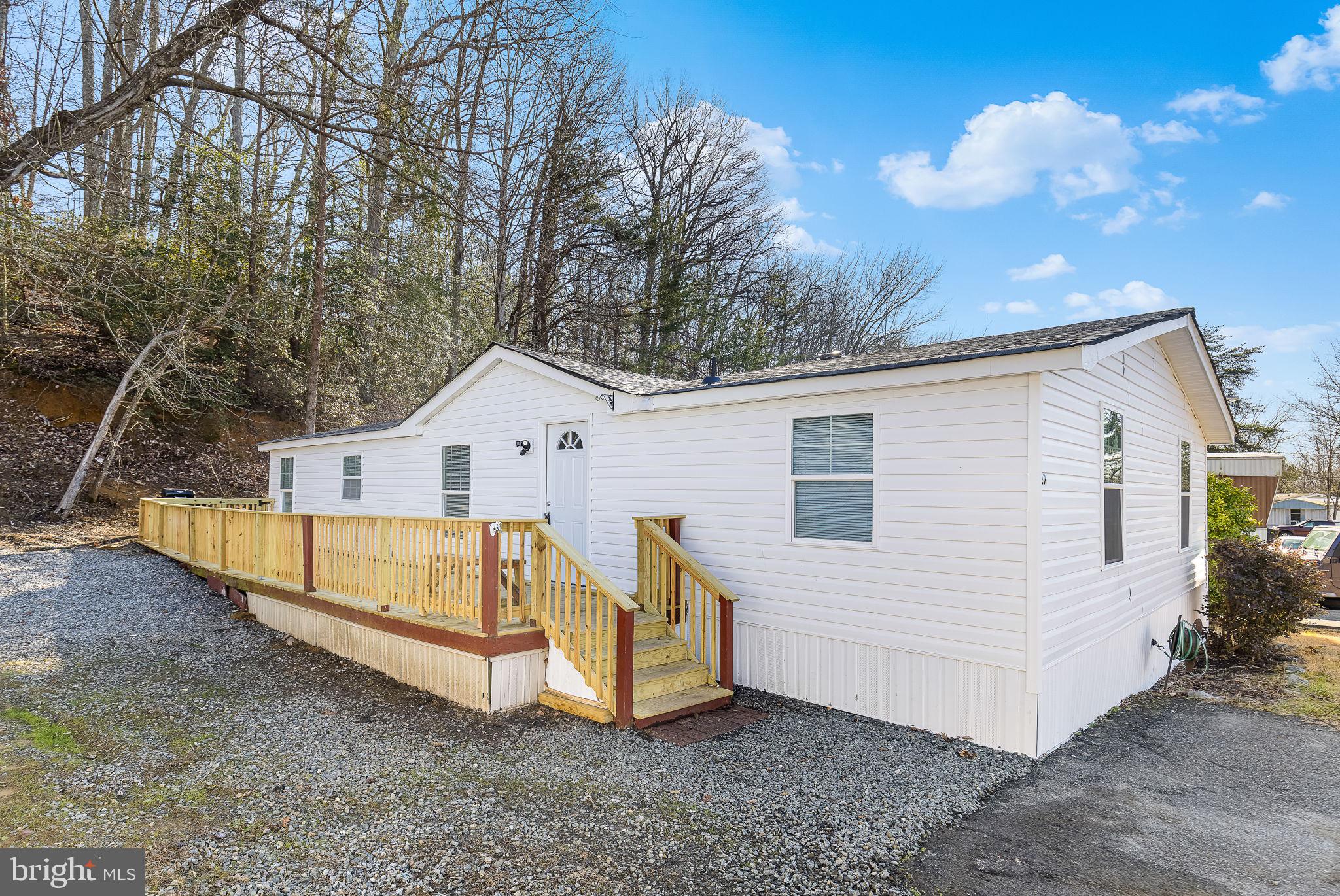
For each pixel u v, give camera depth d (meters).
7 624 8.28
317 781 4.34
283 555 8.59
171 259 15.88
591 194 21.97
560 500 8.79
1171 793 4.51
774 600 6.55
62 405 17.86
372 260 20.73
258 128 17.19
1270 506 19.47
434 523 6.37
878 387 5.77
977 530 5.28
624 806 4.05
